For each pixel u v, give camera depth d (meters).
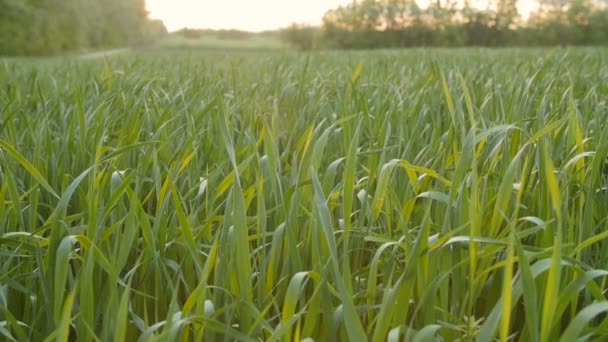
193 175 1.99
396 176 1.96
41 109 3.03
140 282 1.51
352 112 2.78
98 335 1.41
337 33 47.47
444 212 1.69
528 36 44.78
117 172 1.66
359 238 1.60
